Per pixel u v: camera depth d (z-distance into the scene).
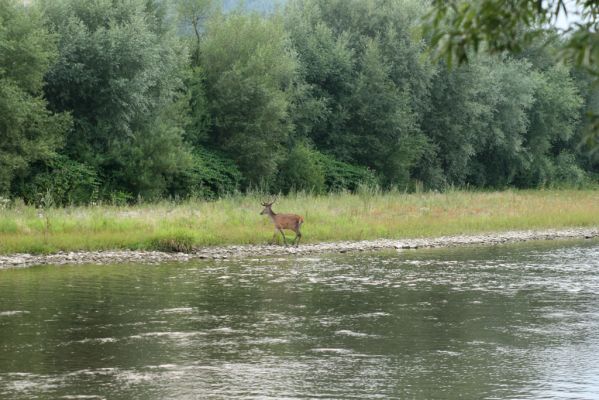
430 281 28.41
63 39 54.47
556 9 7.89
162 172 58.69
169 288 26.20
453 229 46.19
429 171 83.12
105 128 56.19
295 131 72.75
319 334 19.62
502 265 33.09
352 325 20.75
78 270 30.17
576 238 45.81
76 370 16.06
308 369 16.31
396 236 43.22
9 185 50.81
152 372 15.91
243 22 67.94
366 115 76.31
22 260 32.00
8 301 23.52
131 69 55.69
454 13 8.44
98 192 55.22
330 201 54.84
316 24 77.88
